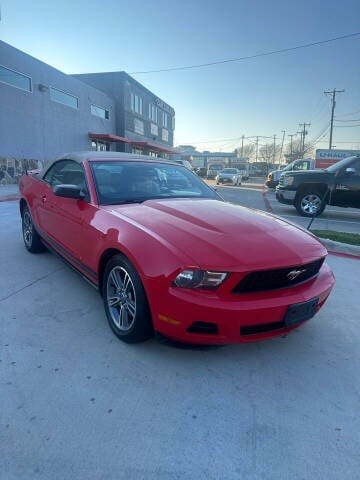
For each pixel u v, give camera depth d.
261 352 2.83
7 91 17.78
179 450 1.86
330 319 3.47
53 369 2.47
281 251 2.50
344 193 10.03
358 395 2.37
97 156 3.90
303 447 1.92
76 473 1.70
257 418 2.12
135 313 2.57
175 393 2.30
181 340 2.39
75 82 23.98
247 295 2.35
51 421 2.01
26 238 5.20
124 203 3.31
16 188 15.95
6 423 1.98
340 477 1.75
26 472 1.69
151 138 39.94
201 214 2.99
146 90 37.34
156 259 2.39
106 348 2.76
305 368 2.64
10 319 3.14
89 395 2.23
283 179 11.08
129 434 1.95
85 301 3.55
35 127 20.12
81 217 3.28
